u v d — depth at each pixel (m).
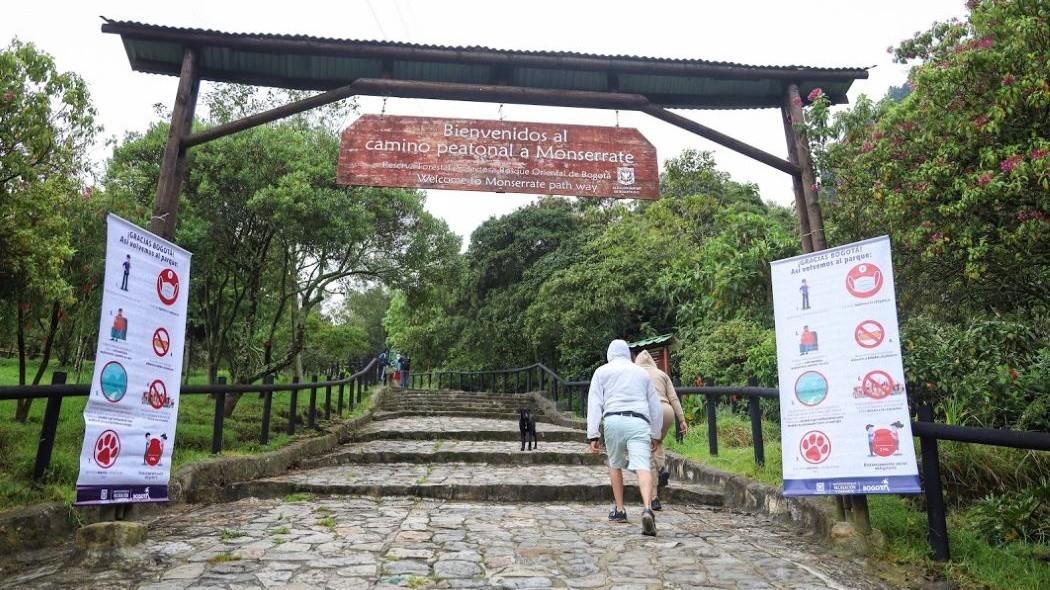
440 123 6.32
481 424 13.37
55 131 6.02
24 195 5.96
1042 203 4.73
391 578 3.82
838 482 4.47
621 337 16.95
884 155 5.55
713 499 6.62
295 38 6.02
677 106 6.86
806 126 6.17
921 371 5.87
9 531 4.23
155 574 3.84
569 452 9.22
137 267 4.52
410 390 19.83
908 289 6.47
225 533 4.89
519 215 23.20
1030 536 4.66
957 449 5.64
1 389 4.39
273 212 9.61
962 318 6.71
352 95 6.17
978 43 5.14
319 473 7.89
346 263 12.66
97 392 4.15
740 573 4.02
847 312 4.62
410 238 13.02
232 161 9.79
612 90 6.53
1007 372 5.60
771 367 9.38
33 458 5.62
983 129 4.88
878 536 4.48
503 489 6.86
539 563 4.22
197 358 18.14
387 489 6.81
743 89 6.67
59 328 9.28
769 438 9.41
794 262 4.93
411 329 25.70
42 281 6.46
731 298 6.98
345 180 6.10
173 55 6.14
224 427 9.03
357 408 14.23
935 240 5.13
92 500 4.11
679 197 19.02
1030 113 4.92
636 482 7.18
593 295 16.89
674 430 10.13
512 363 22.53
